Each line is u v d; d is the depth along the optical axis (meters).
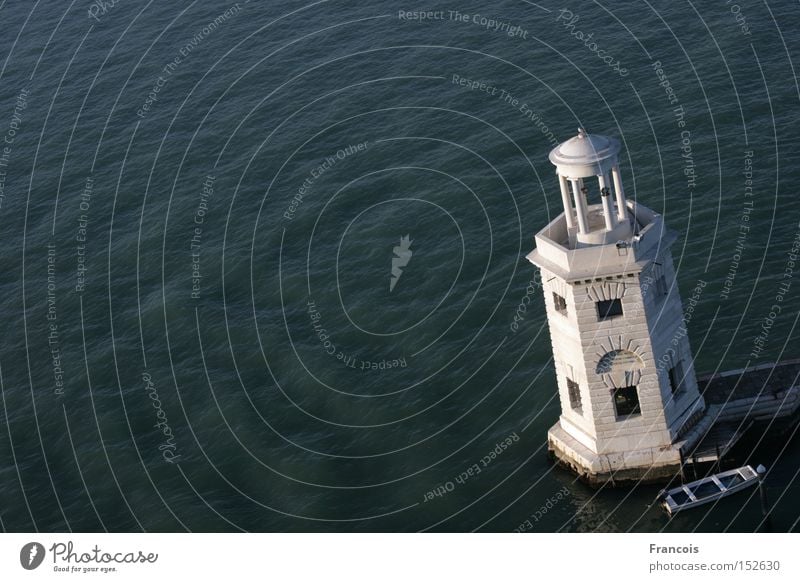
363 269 104.88
